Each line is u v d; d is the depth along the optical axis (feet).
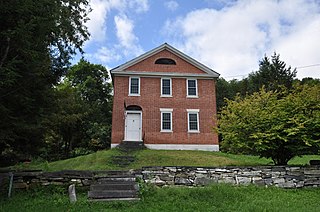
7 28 23.85
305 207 21.25
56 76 37.81
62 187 26.40
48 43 30.94
